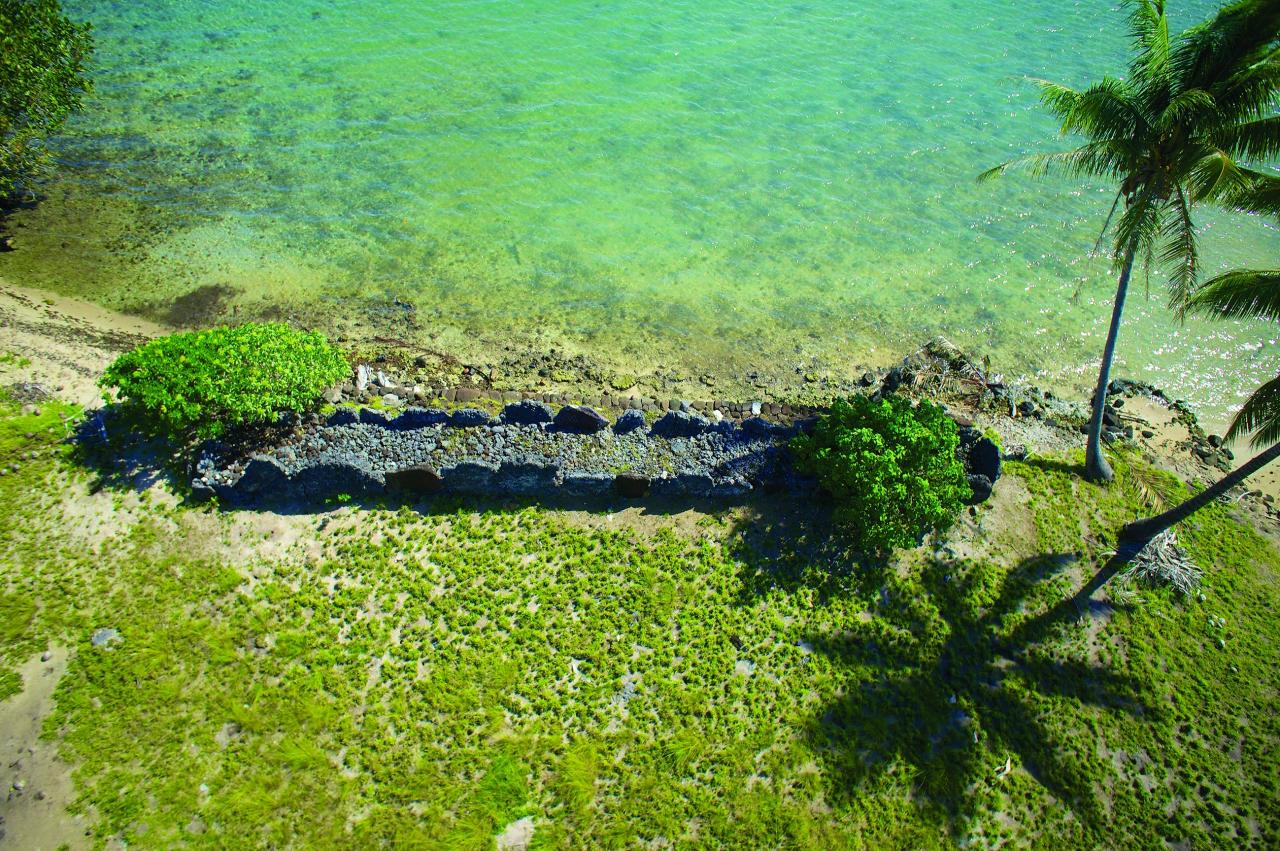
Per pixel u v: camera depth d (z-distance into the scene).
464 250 32.34
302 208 33.72
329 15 46.56
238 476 21.89
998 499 23.77
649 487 22.73
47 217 32.28
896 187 36.59
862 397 23.38
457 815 17.14
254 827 16.88
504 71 42.34
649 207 34.78
